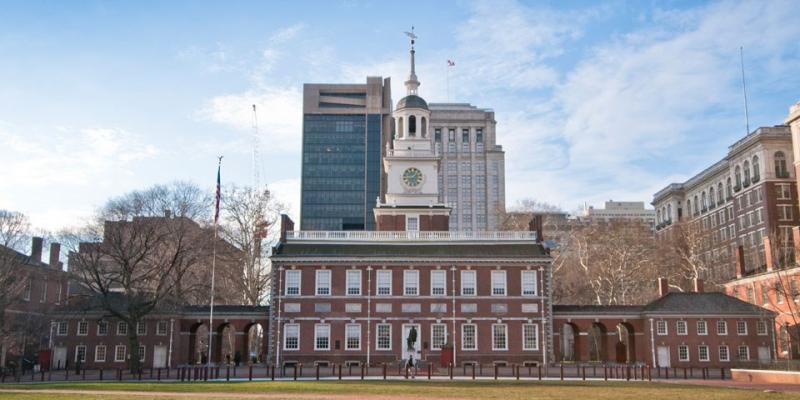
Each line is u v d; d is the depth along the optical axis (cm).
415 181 10406
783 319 10125
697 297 9288
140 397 4066
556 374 6962
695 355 8875
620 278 12156
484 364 8650
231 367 8112
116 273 8900
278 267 8900
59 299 12400
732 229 17125
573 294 12700
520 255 8975
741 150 16250
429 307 8831
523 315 8838
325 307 8806
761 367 7438
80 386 5109
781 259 10738
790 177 15225
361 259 8894
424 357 8700
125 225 8550
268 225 11631
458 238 9444
